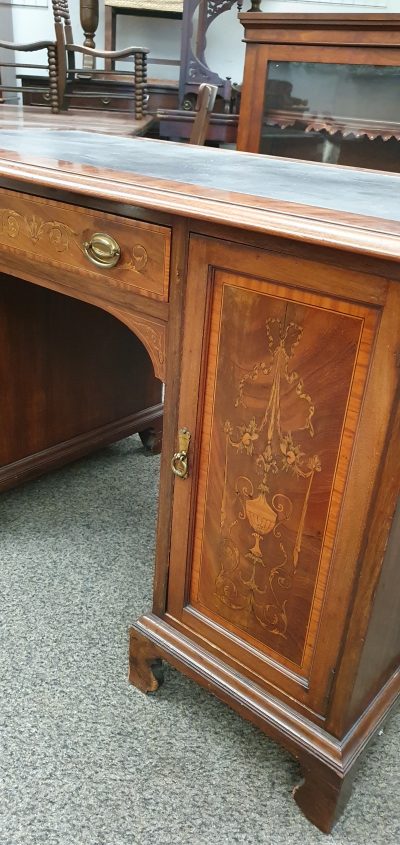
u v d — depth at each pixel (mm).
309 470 758
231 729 1021
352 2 3295
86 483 1693
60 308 1466
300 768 940
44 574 1336
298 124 1955
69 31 2857
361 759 872
